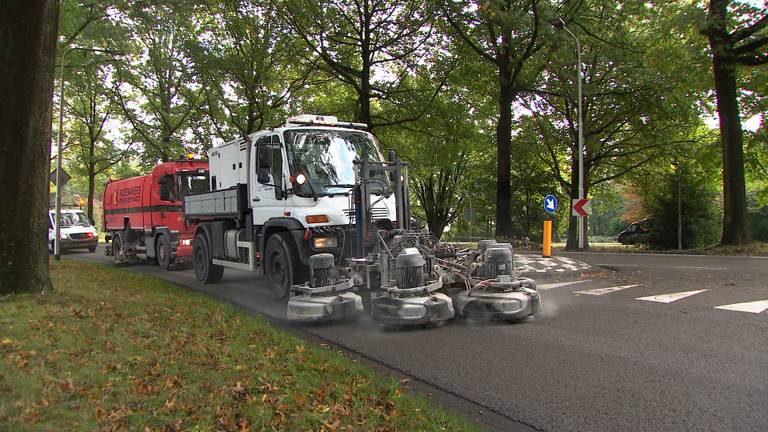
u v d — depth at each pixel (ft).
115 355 16.76
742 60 60.95
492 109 87.97
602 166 109.40
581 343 20.21
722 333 21.15
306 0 67.72
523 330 22.53
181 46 77.30
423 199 162.09
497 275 24.45
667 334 21.24
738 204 62.49
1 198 26.73
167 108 87.66
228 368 15.92
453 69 78.33
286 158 29.94
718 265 44.75
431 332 22.61
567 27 77.20
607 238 232.73
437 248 27.20
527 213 125.59
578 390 15.15
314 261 25.09
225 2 71.10
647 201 101.19
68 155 128.47
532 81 84.64
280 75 84.02
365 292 26.61
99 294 30.04
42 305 24.70
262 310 28.40
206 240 40.04
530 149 106.83
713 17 57.98
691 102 84.02
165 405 12.58
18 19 26.05
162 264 52.49
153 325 21.88
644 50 78.23
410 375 17.01
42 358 16.01
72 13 65.77
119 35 69.56
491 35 75.51
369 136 32.91
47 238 28.32
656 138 92.02
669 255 58.29
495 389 15.44
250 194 33.55
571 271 41.34
